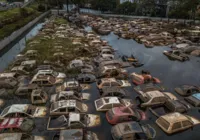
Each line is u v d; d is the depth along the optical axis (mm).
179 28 75938
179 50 45000
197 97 22672
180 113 19719
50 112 19047
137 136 15625
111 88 23547
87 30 72812
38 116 19219
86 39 52219
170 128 17375
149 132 16906
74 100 20484
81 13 119188
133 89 25578
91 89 25359
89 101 22391
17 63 32344
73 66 30984
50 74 27125
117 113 18406
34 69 30484
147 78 27719
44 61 32906
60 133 14969
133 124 16469
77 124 17047
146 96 22266
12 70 28859
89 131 16500
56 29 65625
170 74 32312
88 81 27016
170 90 26219
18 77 27391
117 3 129000
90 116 19312
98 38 53312
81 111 19578
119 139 15273
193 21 86688
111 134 16484
